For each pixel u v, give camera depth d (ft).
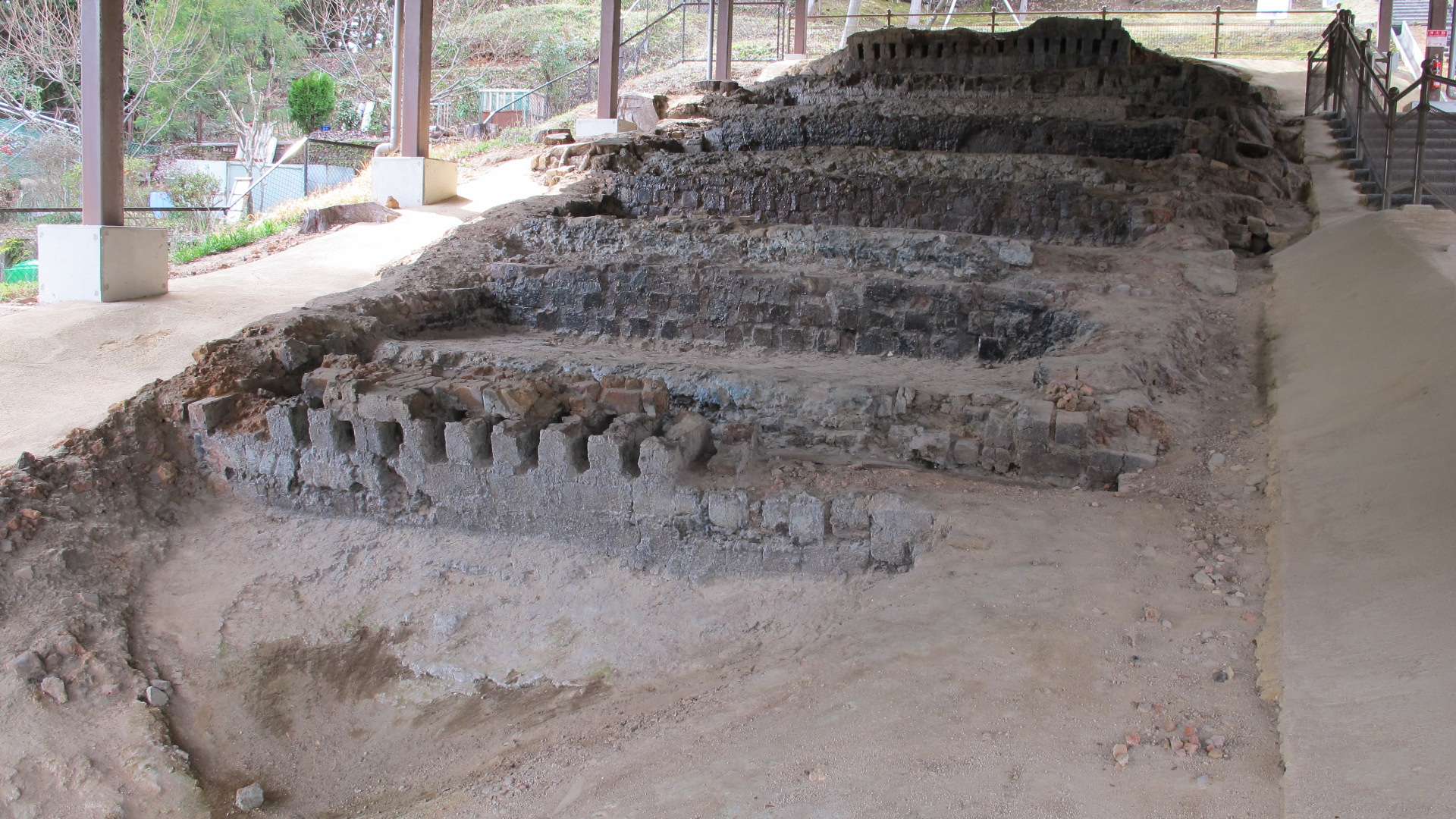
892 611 14.14
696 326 27.53
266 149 77.41
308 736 15.16
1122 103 42.11
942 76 47.75
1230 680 11.69
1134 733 10.79
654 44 89.71
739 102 49.96
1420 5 79.25
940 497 16.97
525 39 96.99
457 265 30.32
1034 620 13.23
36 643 15.05
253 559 18.98
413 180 40.96
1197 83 43.39
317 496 20.06
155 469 20.27
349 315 24.62
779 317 26.71
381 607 17.74
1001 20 89.25
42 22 75.61
